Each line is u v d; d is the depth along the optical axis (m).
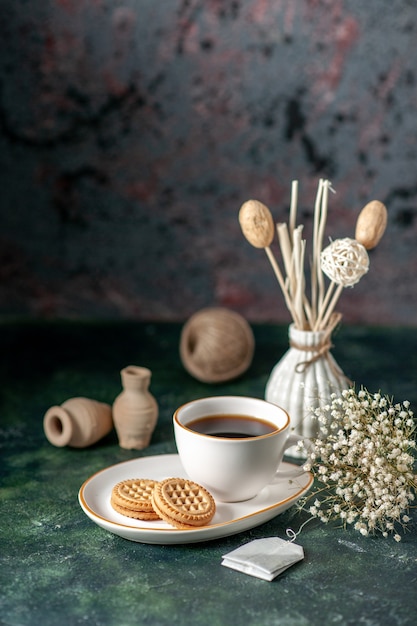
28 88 1.45
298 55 1.43
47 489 1.01
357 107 1.44
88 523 0.96
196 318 1.30
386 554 0.91
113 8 1.42
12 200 1.50
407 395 1.23
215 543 0.93
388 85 1.43
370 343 1.43
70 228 1.52
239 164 1.47
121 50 1.43
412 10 1.40
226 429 0.98
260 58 1.43
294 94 1.44
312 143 1.46
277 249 1.50
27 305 1.55
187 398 1.23
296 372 1.07
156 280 1.54
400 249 1.50
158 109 1.46
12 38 1.43
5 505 0.99
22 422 1.16
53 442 1.09
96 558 0.90
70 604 0.85
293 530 0.95
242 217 1.05
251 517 0.92
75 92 1.45
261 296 1.53
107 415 1.11
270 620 0.83
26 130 1.47
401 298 1.52
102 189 1.50
